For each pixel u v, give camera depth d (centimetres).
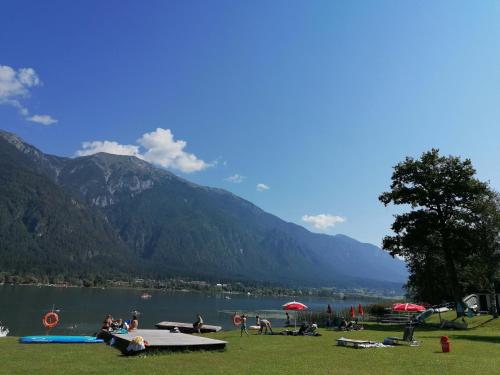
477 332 3722
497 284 5925
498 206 5056
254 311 13512
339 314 6619
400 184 5100
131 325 3488
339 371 1761
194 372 1706
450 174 4825
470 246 4719
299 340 3039
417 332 3731
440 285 6706
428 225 4784
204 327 4397
